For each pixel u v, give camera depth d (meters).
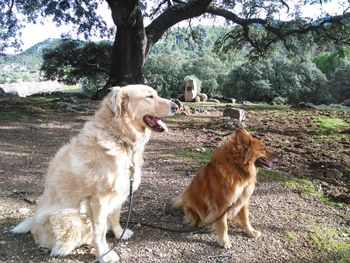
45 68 8.60
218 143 3.01
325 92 10.92
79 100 5.51
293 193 1.93
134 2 5.79
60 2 7.02
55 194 1.19
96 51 8.09
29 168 2.18
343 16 6.93
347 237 1.47
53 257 1.21
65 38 8.06
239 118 4.28
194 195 1.46
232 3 7.39
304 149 2.88
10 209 1.58
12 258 1.20
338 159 2.60
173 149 2.78
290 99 10.82
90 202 1.16
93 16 7.56
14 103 4.94
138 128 1.20
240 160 1.35
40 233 1.25
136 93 1.18
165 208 1.68
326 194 1.93
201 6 6.63
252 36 8.24
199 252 1.32
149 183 2.00
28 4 6.88
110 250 1.22
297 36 7.71
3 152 2.51
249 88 10.88
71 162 1.16
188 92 6.98
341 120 4.38
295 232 1.49
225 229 1.37
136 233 1.43
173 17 6.64
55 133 3.26
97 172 1.13
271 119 4.45
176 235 1.43
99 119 1.17
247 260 1.28
